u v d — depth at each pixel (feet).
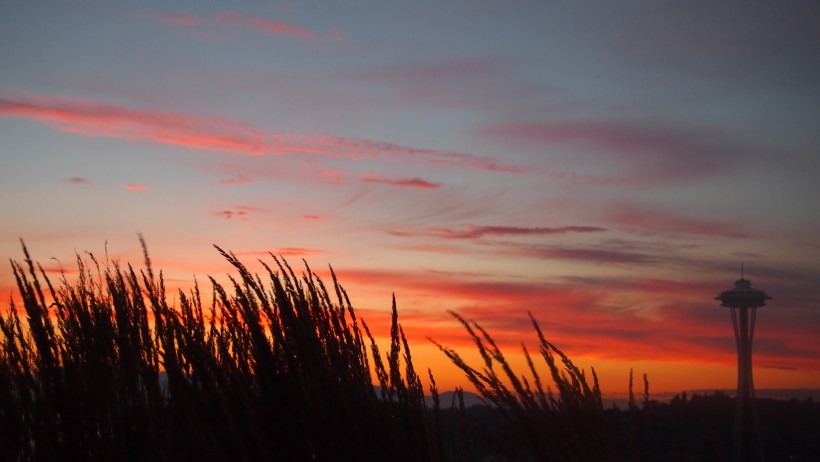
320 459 8.64
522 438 8.43
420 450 8.99
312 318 9.32
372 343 9.32
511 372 8.49
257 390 8.80
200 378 8.87
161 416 10.93
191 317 10.33
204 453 9.44
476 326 8.59
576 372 8.54
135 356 11.10
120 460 10.77
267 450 8.59
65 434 10.77
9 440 10.82
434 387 9.32
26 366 11.16
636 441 8.17
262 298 9.09
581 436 8.28
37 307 11.32
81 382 10.98
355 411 8.82
